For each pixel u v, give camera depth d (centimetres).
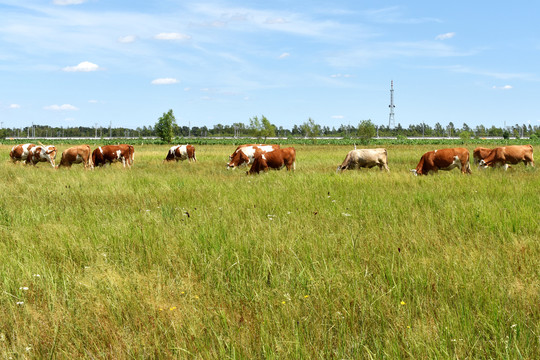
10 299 418
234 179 1457
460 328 350
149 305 404
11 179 1480
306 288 439
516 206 813
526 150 1773
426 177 1394
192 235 630
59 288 456
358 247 566
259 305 407
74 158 2023
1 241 630
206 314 387
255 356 317
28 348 323
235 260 523
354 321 378
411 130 16462
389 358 307
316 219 749
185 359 314
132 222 723
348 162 1784
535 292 414
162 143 7475
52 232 651
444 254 534
